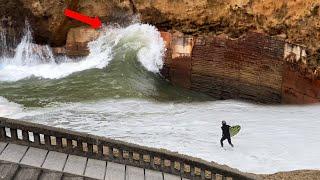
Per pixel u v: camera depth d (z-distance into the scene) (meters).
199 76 24.75
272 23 22.61
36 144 11.88
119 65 25.81
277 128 19.09
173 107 22.05
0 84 24.42
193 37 24.66
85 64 26.62
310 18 21.61
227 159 15.95
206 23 24.31
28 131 11.80
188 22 24.69
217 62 24.19
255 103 23.20
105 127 18.77
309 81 22.16
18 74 25.94
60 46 27.41
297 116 20.67
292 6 22.02
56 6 26.11
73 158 11.75
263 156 16.30
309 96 22.28
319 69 21.80
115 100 22.42
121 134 17.98
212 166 11.77
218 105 22.67
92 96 22.69
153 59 25.80
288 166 15.59
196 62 24.72
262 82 23.14
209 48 24.30
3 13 26.77
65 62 27.19
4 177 10.66
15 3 26.33
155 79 25.36
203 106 22.42
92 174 11.32
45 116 19.91
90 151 11.87
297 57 22.12
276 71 22.72
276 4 22.39
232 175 11.79
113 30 27.05
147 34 26.30
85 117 19.92
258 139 17.84
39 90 23.52
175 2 24.70
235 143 17.41
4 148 11.69
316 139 17.86
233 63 23.77
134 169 11.84
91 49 27.02
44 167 11.21
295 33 22.12
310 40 21.86
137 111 21.05
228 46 23.80
